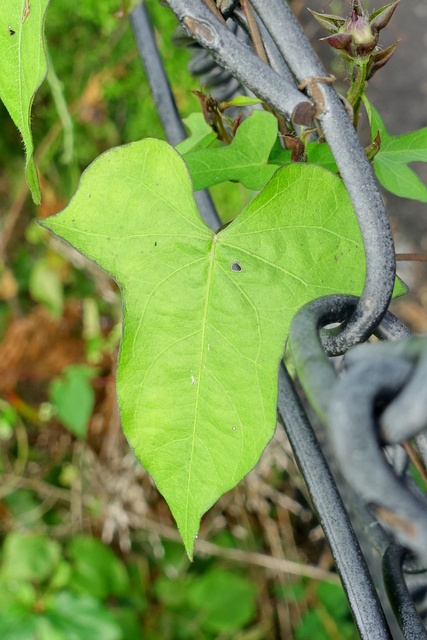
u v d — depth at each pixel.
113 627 0.68
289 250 0.26
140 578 0.74
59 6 0.72
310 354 0.22
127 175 0.26
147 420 0.25
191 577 0.74
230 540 0.73
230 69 0.25
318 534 0.72
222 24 0.25
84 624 0.68
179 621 0.72
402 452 0.28
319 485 0.27
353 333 0.25
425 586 0.29
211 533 0.74
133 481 0.75
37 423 0.80
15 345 0.79
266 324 0.26
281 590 0.72
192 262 0.26
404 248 0.90
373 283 0.24
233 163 0.29
